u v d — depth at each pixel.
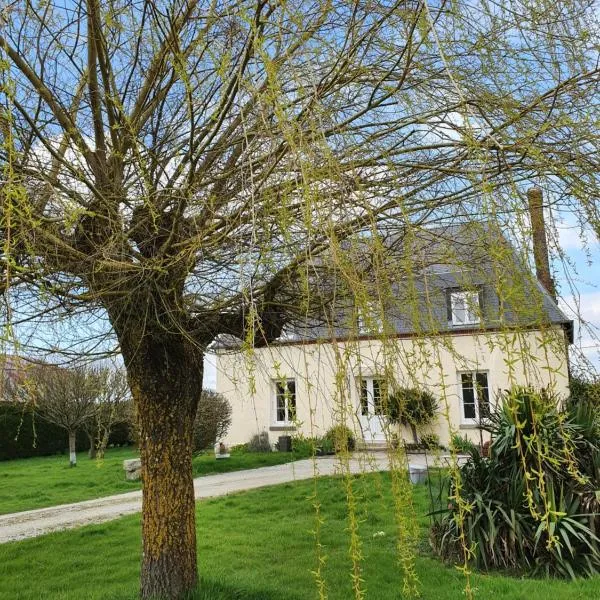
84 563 5.94
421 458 9.48
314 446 1.91
